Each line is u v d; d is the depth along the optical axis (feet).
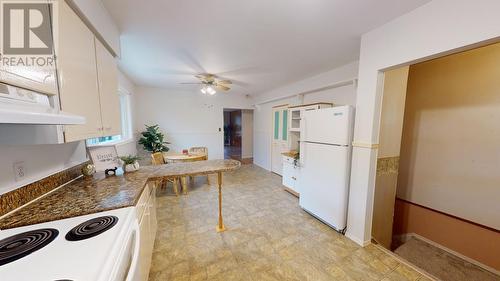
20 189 3.70
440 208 8.76
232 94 19.89
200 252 6.54
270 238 7.38
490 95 7.32
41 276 2.04
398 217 10.25
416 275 5.60
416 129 9.50
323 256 6.39
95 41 4.83
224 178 15.78
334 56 9.03
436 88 8.78
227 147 34.22
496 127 7.22
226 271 5.71
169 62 9.77
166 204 10.55
